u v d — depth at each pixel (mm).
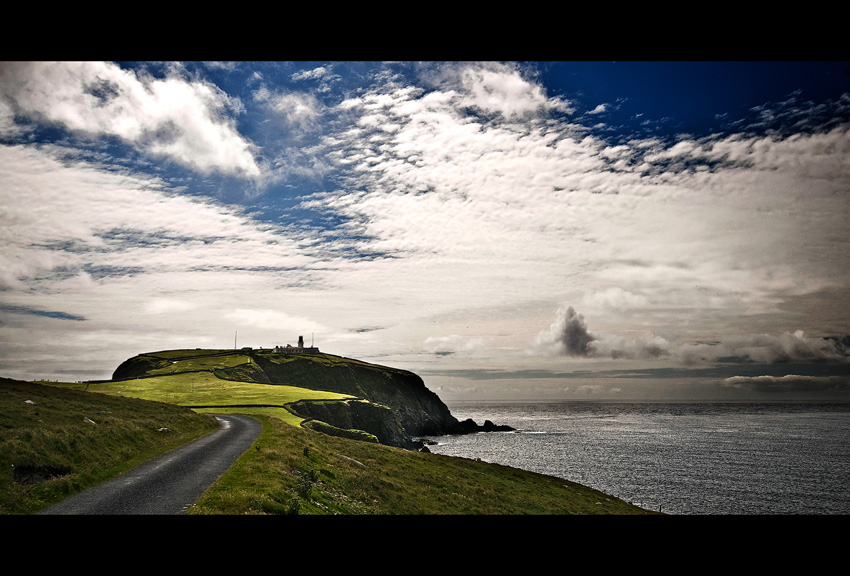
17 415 34562
